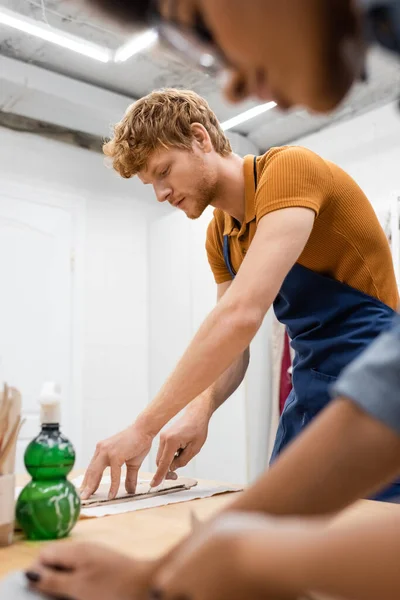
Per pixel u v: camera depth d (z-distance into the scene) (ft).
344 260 4.60
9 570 2.30
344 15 1.21
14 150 11.16
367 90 10.32
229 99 1.51
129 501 3.75
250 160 4.73
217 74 1.48
